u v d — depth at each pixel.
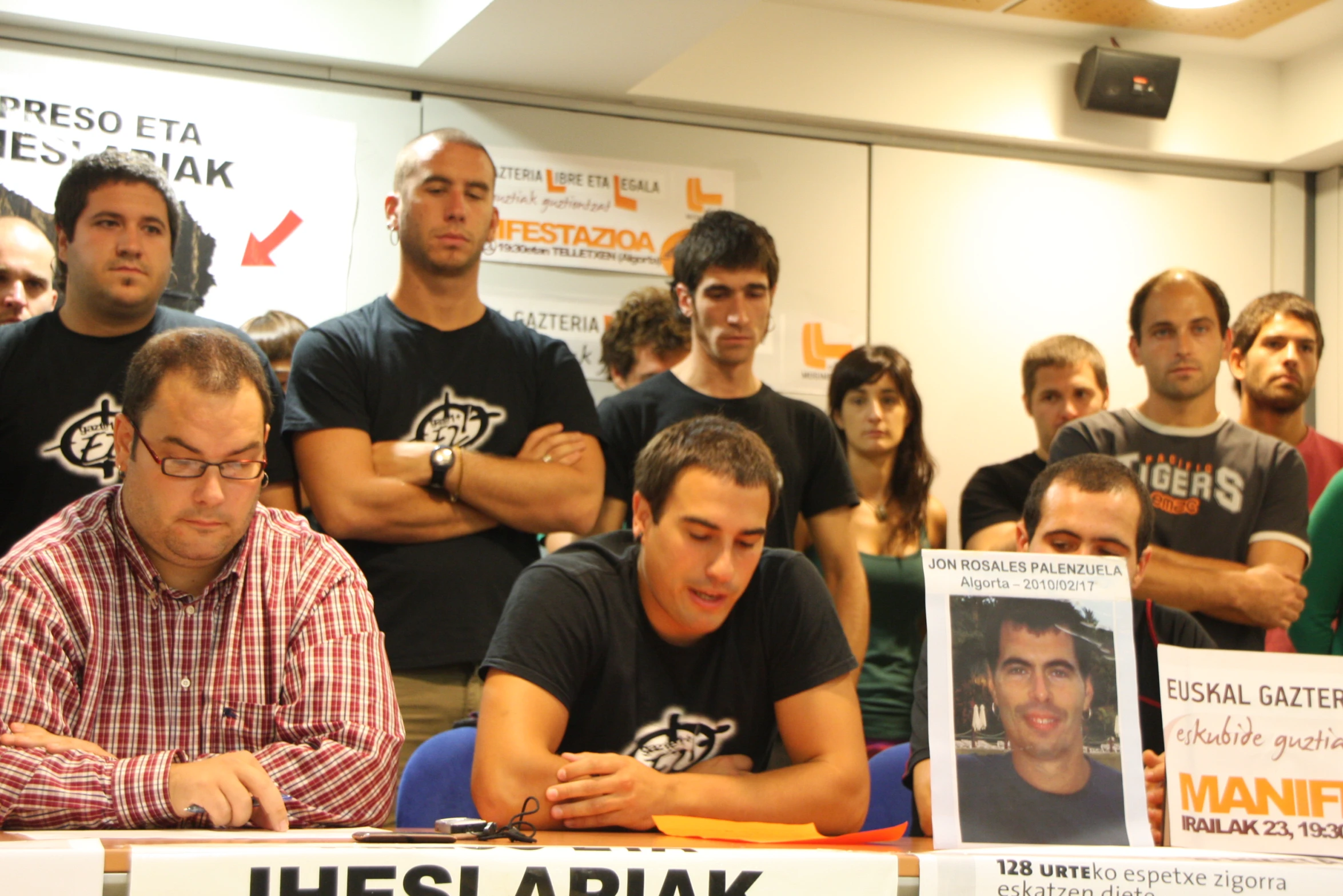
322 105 3.09
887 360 2.96
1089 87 3.59
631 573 1.63
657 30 2.85
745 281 2.55
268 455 2.31
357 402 2.36
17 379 2.21
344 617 1.54
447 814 1.68
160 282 2.28
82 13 2.85
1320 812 1.21
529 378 2.51
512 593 1.61
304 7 3.02
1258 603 2.62
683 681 1.61
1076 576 1.26
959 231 3.63
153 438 1.41
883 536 2.91
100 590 1.46
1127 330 3.77
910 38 3.54
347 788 1.42
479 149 2.50
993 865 1.04
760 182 3.46
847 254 3.53
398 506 2.29
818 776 1.49
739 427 1.55
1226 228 3.87
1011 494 3.38
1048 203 3.72
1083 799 1.19
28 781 1.26
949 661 1.21
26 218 2.84
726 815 1.41
